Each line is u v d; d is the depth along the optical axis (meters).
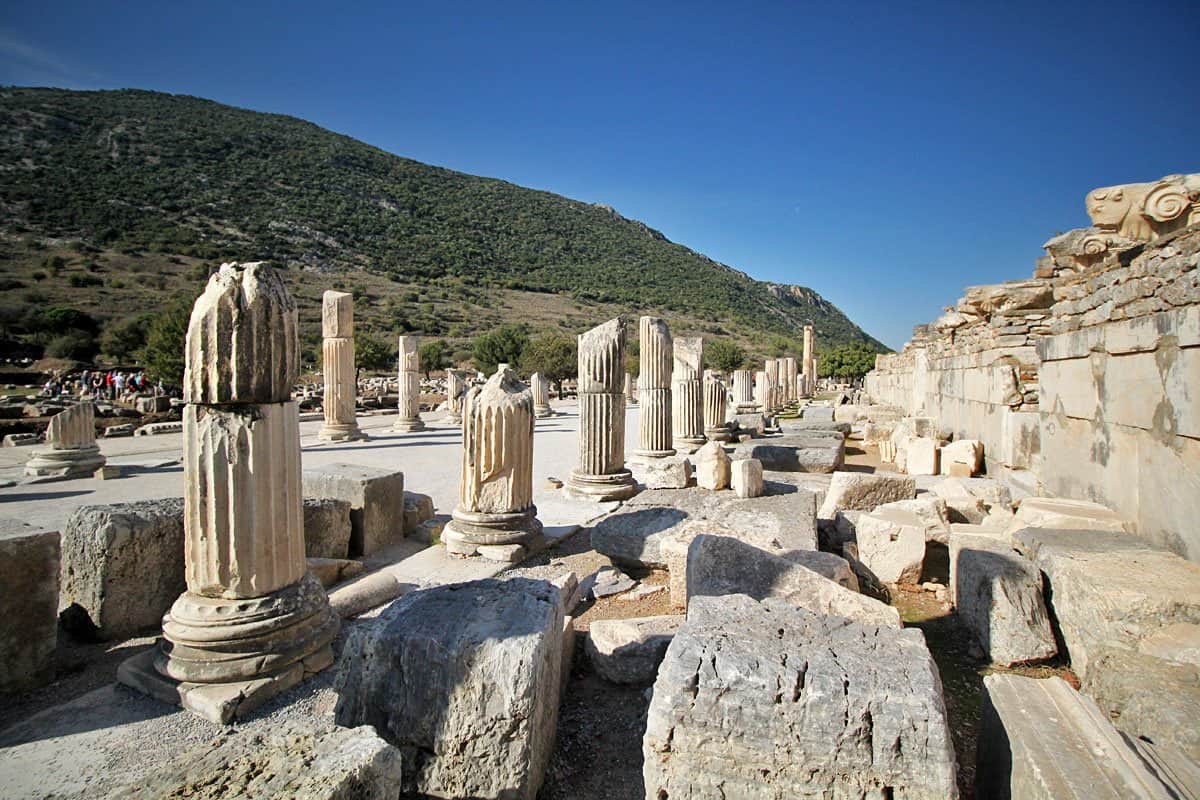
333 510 7.52
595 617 6.13
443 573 7.20
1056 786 2.58
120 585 5.58
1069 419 8.03
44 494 11.33
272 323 4.54
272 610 4.61
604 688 4.67
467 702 3.43
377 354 48.31
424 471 14.14
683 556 5.98
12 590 4.58
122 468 13.68
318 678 4.76
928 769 2.79
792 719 2.95
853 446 18.42
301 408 29.61
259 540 4.59
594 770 3.77
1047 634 4.98
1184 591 4.41
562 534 8.66
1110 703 3.89
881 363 31.66
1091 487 7.35
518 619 3.81
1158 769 2.68
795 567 5.18
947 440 14.67
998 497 9.52
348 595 6.06
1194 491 5.30
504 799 3.34
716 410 18.06
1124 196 7.59
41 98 106.62
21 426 20.67
